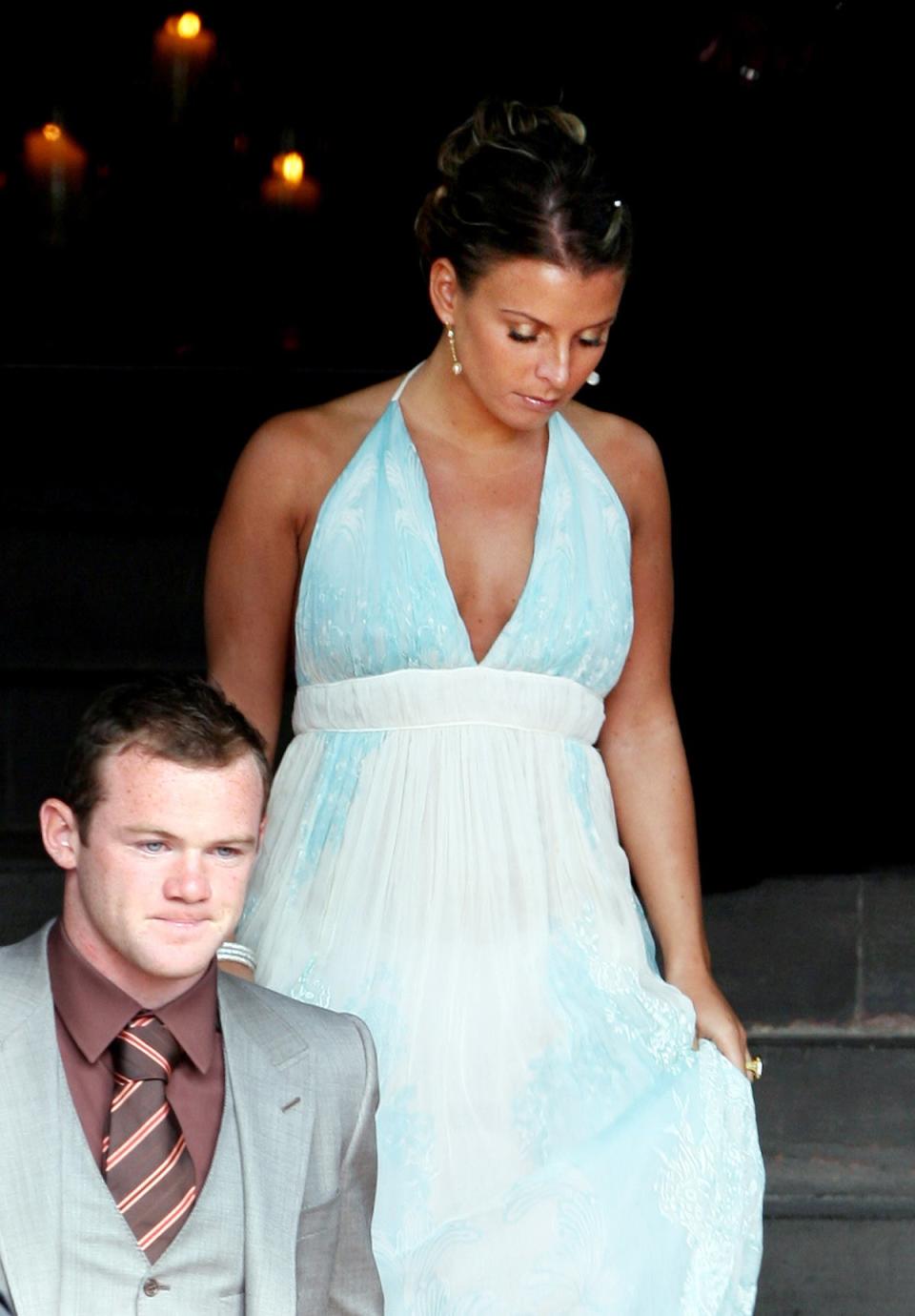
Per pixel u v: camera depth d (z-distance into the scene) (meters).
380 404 8.12
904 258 14.20
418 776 7.73
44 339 17.33
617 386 14.25
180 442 14.25
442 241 7.48
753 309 14.23
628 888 8.00
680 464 13.51
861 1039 11.13
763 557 12.97
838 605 12.78
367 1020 7.46
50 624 13.79
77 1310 5.74
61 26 17.14
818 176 14.47
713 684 12.45
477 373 7.47
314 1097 6.16
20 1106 5.80
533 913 7.63
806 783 12.03
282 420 8.09
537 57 16.66
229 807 5.73
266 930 7.82
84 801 5.74
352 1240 6.35
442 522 7.91
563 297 7.18
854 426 13.49
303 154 17.58
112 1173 5.86
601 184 7.25
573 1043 7.43
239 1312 5.93
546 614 7.80
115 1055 5.94
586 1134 7.31
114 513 14.16
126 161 17.36
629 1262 7.12
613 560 8.02
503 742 7.77
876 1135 10.99
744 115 14.72
